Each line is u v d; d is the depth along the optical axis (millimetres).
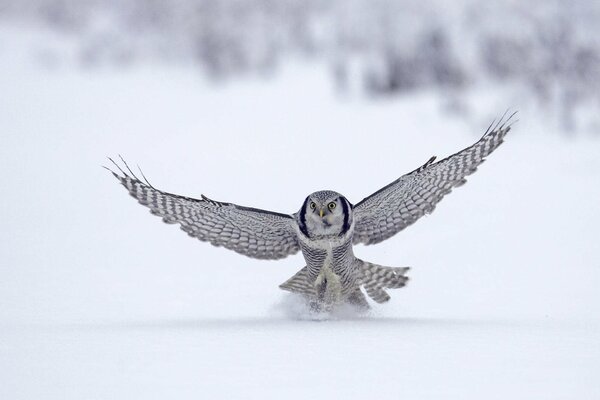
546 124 27625
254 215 9516
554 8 29500
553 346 7363
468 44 30484
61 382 6242
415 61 32000
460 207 17828
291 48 38344
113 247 14336
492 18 30344
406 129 27734
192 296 10570
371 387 6082
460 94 29641
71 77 38562
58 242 14703
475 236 14727
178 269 12531
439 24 31594
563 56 28969
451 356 6996
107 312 9477
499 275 11562
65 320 8945
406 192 9562
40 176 21797
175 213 9625
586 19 29297
